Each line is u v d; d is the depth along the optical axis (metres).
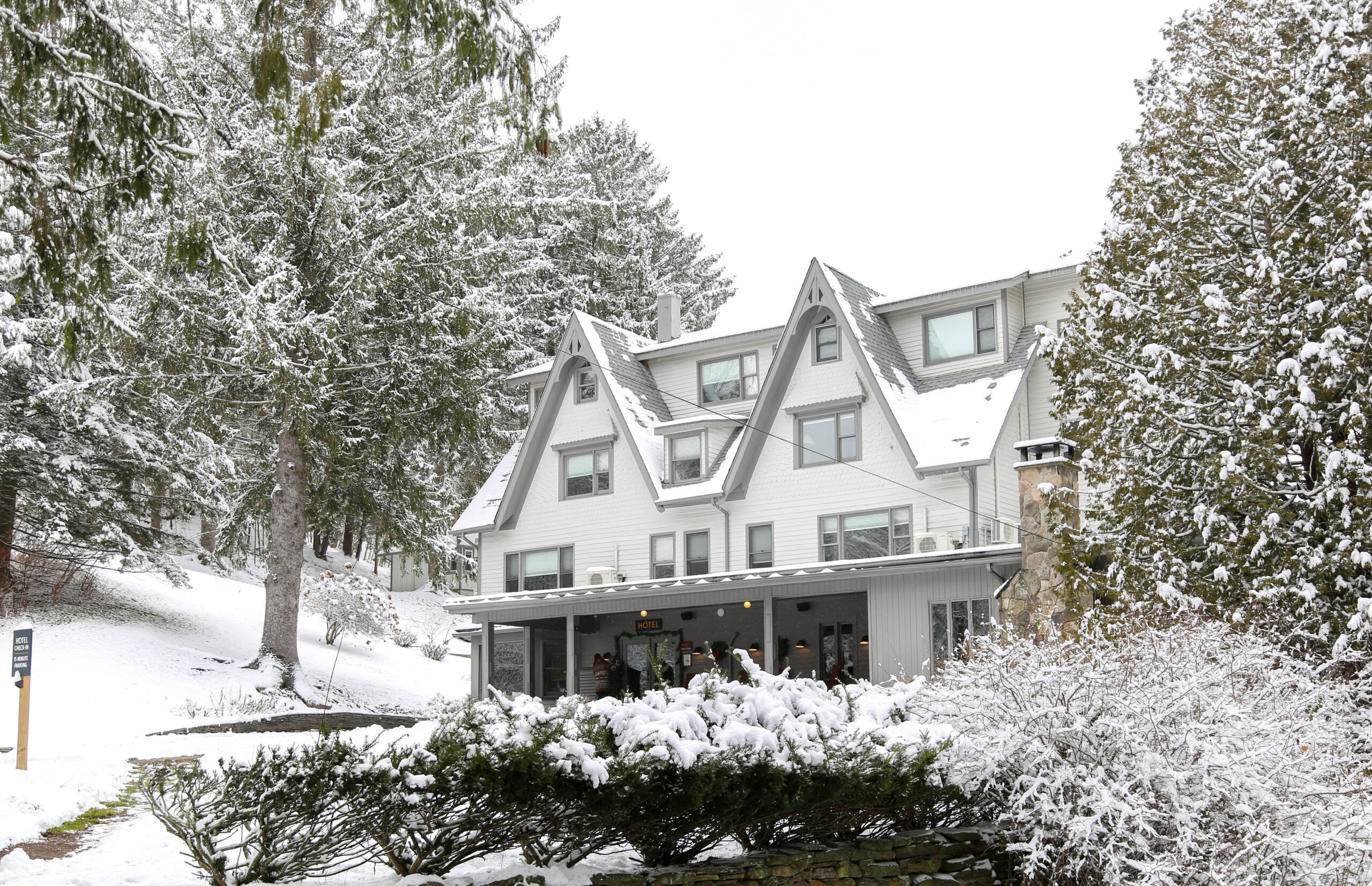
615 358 29.09
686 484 26.89
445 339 27.73
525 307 42.50
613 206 35.06
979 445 22.56
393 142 28.08
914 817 8.23
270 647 27.09
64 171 10.27
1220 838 7.38
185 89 10.76
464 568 48.53
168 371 25.72
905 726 8.04
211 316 25.36
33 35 9.10
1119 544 14.70
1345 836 7.27
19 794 10.41
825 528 24.80
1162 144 16.39
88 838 9.18
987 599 19.75
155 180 10.16
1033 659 8.62
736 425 27.12
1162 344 14.73
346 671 32.19
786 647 26.62
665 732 6.45
